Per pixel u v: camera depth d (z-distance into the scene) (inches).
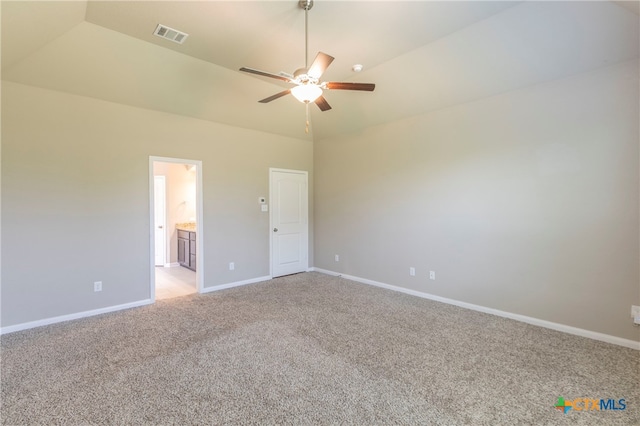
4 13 81.5
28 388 82.5
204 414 72.9
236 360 97.9
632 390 82.7
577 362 96.7
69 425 69.2
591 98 111.7
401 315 137.9
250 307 148.9
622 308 107.7
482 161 140.3
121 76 133.5
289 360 98.0
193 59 136.2
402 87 152.4
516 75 124.0
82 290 135.3
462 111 146.3
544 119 122.3
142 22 108.7
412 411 74.3
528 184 127.4
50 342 110.0
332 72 146.6
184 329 122.2
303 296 167.0
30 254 123.1
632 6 87.9
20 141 120.6
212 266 178.4
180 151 164.4
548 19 102.0
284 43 122.4
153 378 87.6
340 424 69.9
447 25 110.7
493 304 138.9
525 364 95.8
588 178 113.3
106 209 141.3
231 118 179.6
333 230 215.8
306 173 226.5
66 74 124.0
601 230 111.2
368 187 191.3
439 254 157.2
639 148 103.6
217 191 179.8
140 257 151.4
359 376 89.1
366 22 108.2
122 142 145.3
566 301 119.1
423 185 162.7
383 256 183.8
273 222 208.2
